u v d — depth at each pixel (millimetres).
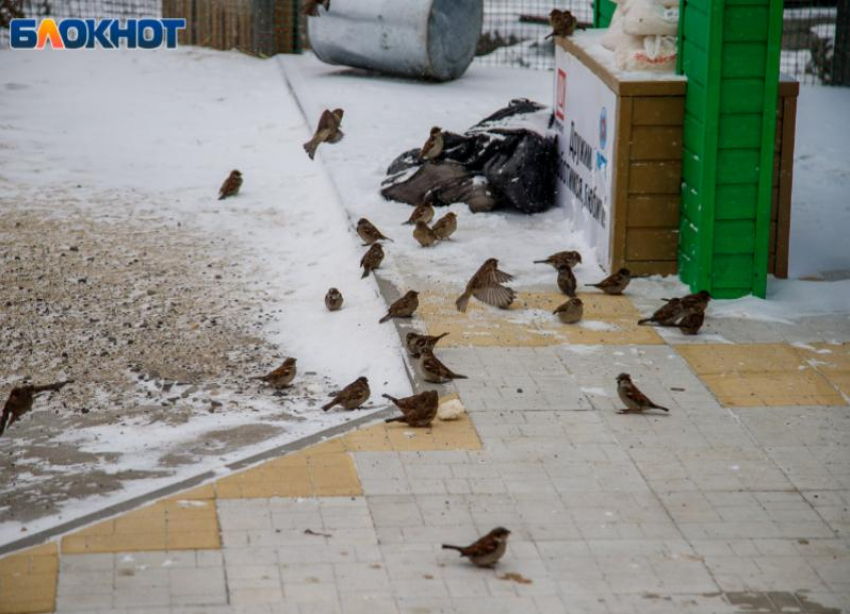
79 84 26906
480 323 15180
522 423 12719
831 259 17797
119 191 20328
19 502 11062
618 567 10211
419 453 12062
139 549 10273
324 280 16875
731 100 15383
